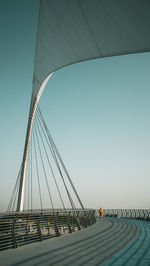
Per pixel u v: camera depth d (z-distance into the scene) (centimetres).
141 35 442
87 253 551
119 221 1794
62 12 594
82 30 584
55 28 711
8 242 622
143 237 806
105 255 525
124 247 621
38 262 462
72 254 541
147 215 1808
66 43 736
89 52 688
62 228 995
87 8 490
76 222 1159
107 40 544
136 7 379
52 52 944
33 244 693
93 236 870
